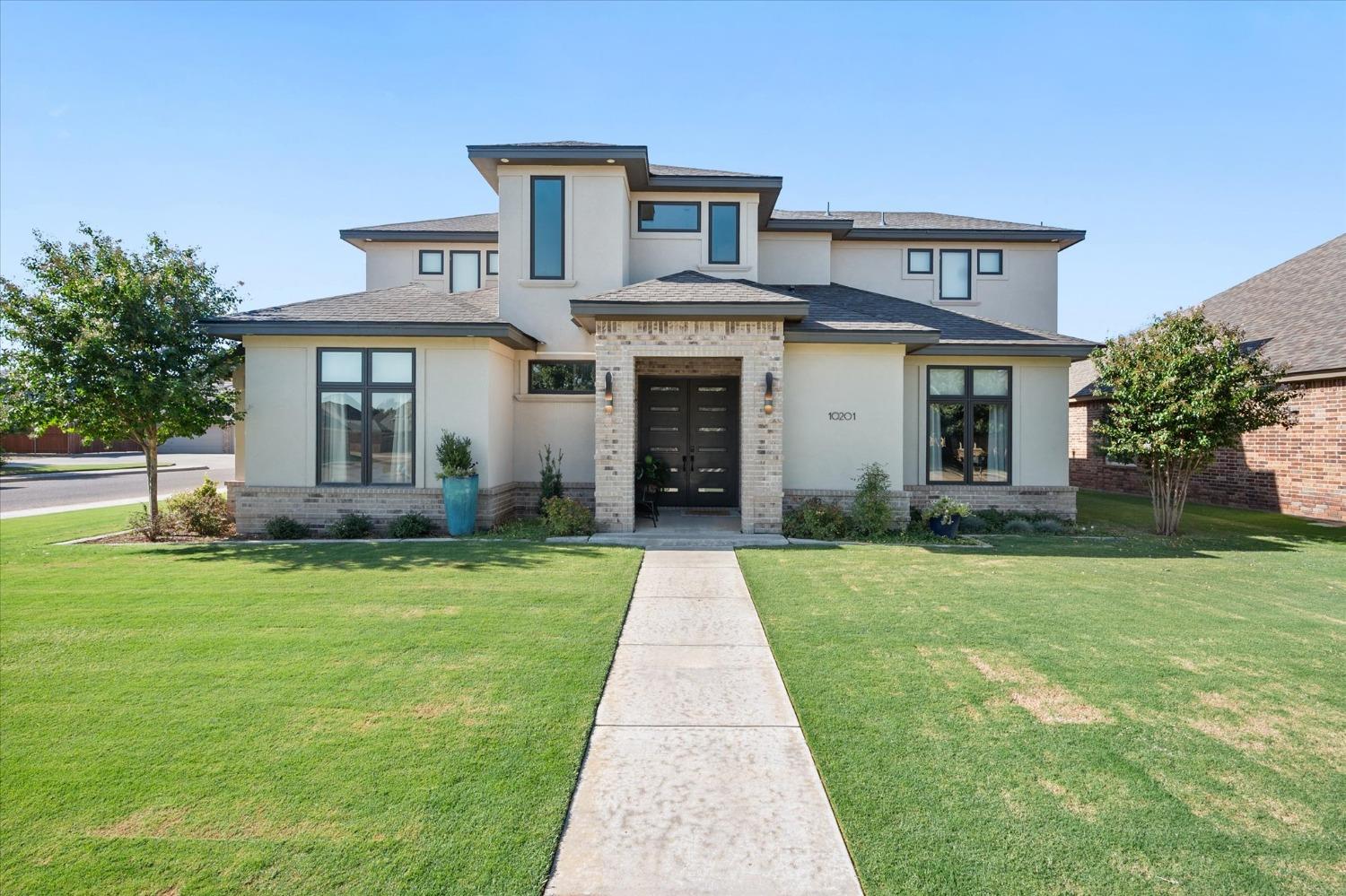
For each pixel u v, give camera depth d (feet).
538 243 46.34
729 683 17.38
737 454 49.55
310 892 9.46
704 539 37.01
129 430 38.58
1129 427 41.11
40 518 50.90
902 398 41.70
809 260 55.72
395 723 14.71
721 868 10.12
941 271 59.47
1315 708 15.83
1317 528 43.68
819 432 41.86
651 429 49.83
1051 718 15.15
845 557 33.14
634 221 48.80
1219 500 56.90
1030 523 43.65
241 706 15.56
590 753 13.65
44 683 16.87
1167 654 19.40
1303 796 12.05
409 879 9.75
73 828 10.99
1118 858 10.29
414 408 40.55
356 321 39.17
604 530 39.52
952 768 12.94
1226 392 38.47
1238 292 67.46
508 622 22.02
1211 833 10.94
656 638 20.93
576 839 10.81
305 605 23.86
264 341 40.29
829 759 13.25
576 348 46.21
